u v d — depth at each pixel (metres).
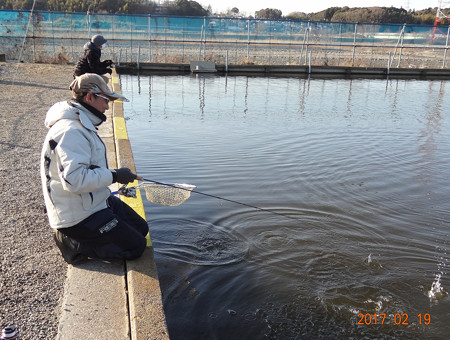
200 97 16.62
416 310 4.16
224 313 3.94
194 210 6.05
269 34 29.52
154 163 8.16
